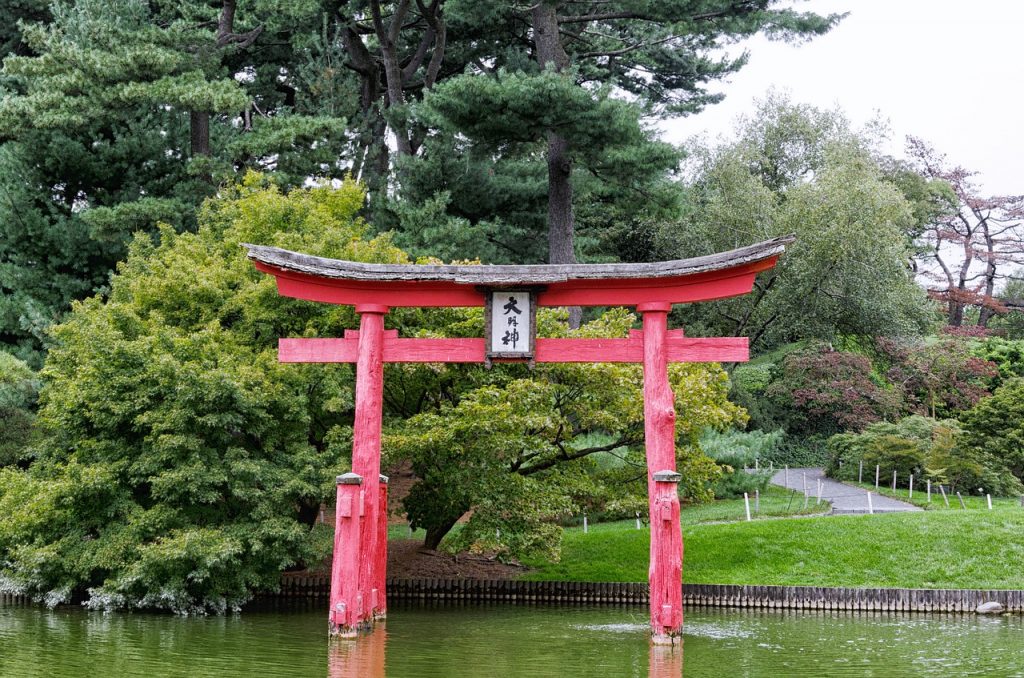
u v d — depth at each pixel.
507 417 17.88
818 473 35.19
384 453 18.06
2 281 30.23
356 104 32.62
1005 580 19.78
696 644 14.69
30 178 30.53
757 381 38.31
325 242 20.30
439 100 25.59
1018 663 13.26
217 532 16.97
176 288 20.06
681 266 14.30
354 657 13.09
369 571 14.69
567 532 25.00
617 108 25.48
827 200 36.84
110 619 16.53
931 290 51.75
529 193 32.56
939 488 30.00
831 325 38.91
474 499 18.31
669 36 33.41
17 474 18.75
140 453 18.11
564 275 14.48
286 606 18.64
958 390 37.88
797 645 14.70
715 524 23.64
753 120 44.78
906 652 14.12
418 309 19.95
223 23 30.84
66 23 29.19
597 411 19.53
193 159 28.86
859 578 20.19
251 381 17.88
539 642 14.66
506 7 30.34
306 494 17.72
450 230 28.70
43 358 28.77
